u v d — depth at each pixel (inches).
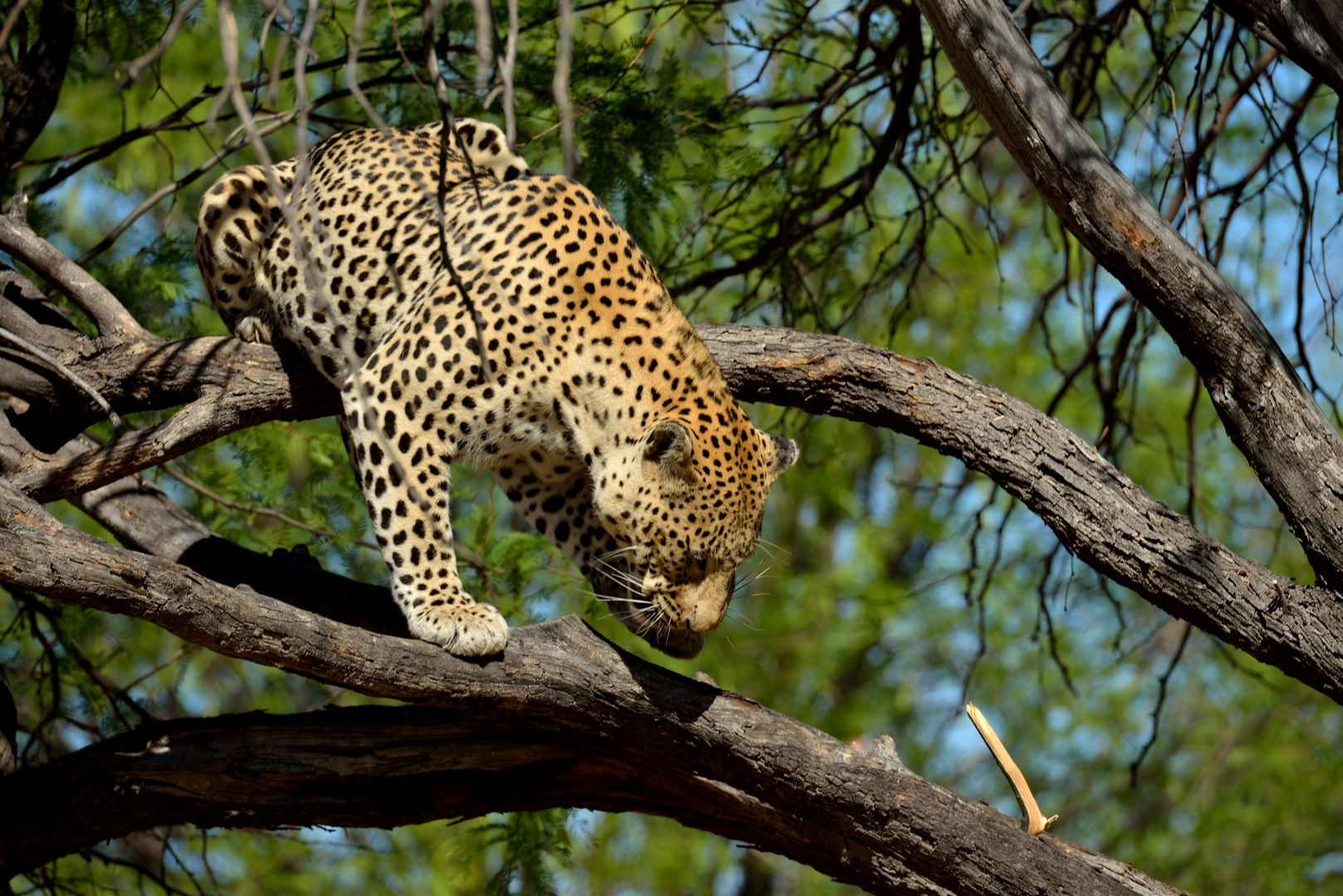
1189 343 327.0
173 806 305.9
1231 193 484.7
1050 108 319.3
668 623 350.0
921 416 352.5
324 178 360.8
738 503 340.5
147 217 795.4
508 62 178.2
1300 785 1015.6
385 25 469.7
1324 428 319.0
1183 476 1005.8
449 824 338.6
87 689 507.8
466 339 315.6
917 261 529.0
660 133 456.4
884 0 475.2
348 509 510.0
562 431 334.0
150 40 430.9
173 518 365.1
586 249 336.8
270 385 343.3
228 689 927.7
